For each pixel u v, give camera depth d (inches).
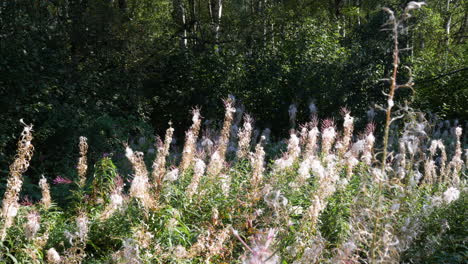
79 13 498.0
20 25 399.5
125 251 130.6
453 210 195.5
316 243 129.0
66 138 365.7
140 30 568.1
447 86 593.3
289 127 463.8
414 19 509.4
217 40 636.7
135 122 458.0
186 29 694.5
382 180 103.8
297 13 624.7
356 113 471.5
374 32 496.4
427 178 228.4
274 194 128.5
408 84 96.1
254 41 567.5
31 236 152.1
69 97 425.7
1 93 362.0
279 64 509.7
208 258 146.1
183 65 553.3
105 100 487.8
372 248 104.6
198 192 189.0
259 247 73.6
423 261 165.5
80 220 148.9
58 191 275.9
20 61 377.7
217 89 526.9
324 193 173.2
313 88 482.0
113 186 203.3
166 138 189.5
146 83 557.9
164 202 182.2
